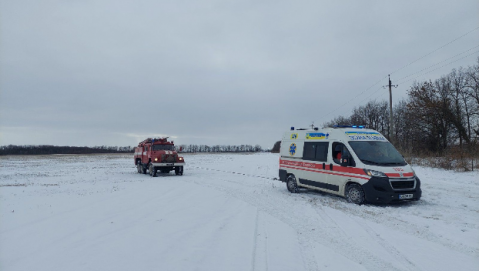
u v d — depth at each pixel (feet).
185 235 20.58
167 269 14.75
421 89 111.65
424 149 102.89
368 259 16.08
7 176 75.15
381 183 29.30
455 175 53.47
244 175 67.77
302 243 18.83
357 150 32.42
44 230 22.47
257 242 19.03
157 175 72.90
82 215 27.35
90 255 16.85
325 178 35.22
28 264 15.76
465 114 112.16
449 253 16.76
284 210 28.63
